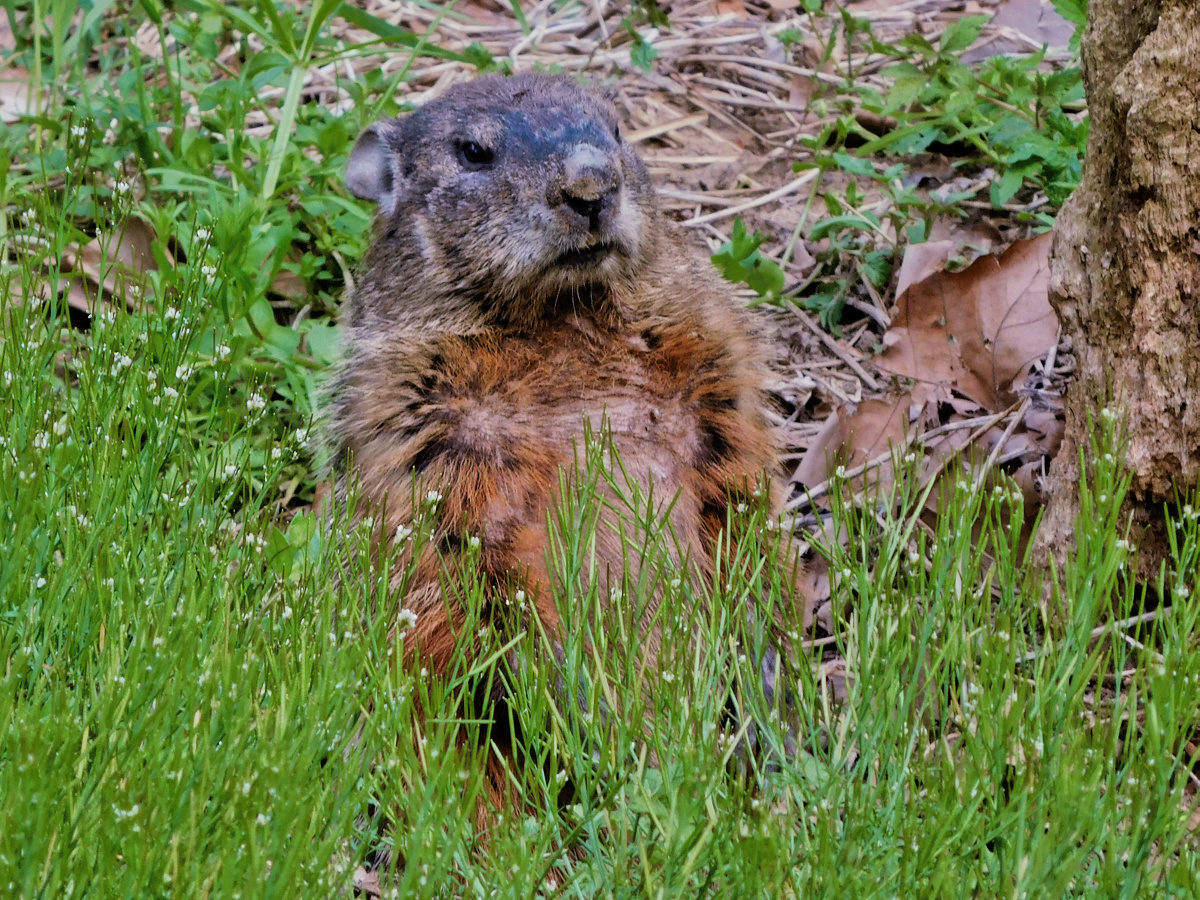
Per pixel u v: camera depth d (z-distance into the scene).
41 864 3.69
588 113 6.04
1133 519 5.46
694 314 5.90
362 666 4.45
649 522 4.90
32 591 4.83
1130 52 5.32
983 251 7.65
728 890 3.90
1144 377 5.32
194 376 6.84
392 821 4.21
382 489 5.62
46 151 8.19
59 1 8.28
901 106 8.15
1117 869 3.98
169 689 4.20
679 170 8.80
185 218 7.91
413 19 10.05
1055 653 4.66
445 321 5.82
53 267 6.09
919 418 6.75
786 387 7.27
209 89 8.58
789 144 8.91
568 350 5.76
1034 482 6.23
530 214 5.61
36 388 5.55
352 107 9.03
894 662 4.48
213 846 3.85
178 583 4.64
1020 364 6.82
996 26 9.44
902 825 4.10
